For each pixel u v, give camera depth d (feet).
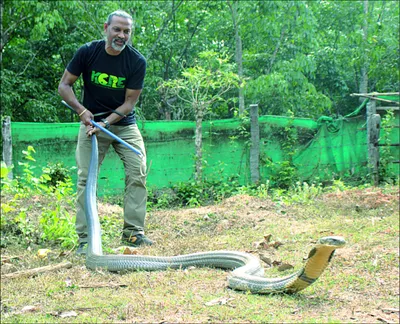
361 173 46.37
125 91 22.26
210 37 102.12
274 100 90.38
